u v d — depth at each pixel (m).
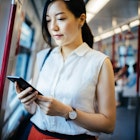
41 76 1.32
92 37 1.41
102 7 3.61
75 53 1.24
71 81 1.20
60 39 1.20
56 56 1.31
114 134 4.64
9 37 1.36
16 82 1.14
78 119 1.12
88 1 3.26
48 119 1.22
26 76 3.88
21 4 1.51
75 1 1.17
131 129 5.09
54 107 1.07
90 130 1.18
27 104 1.19
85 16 1.26
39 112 1.29
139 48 4.48
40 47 4.10
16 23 1.43
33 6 2.96
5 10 1.42
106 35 5.81
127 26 5.05
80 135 1.20
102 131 1.19
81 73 1.20
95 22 4.71
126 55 6.71
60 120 1.20
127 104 7.46
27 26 3.20
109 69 1.19
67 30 1.17
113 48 6.33
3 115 1.57
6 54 1.37
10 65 1.48
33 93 1.08
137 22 4.69
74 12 1.18
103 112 1.18
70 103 1.18
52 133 1.22
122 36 6.00
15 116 2.75
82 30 1.35
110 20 4.55
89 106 1.20
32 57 3.93
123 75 6.95
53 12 1.18
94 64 1.19
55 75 1.26
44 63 1.35
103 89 1.18
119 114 6.54
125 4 3.50
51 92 1.23
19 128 2.09
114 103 1.20
